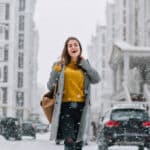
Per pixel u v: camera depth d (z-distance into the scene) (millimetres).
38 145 21609
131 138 16109
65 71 6297
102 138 16688
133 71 45500
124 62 39062
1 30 81875
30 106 102500
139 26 67250
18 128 34500
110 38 104000
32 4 102312
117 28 87000
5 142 23781
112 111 16750
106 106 43000
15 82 85938
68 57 6438
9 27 82125
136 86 44031
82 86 6348
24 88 93875
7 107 81125
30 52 100562
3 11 82188
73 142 6277
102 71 131125
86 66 6359
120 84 42844
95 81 6410
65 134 6238
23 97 93750
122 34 84500
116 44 40438
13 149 16906
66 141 6246
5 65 81625
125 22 84562
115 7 92812
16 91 91688
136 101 37844
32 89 118312
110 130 16250
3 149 16609
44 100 6301
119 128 16188
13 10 82438
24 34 94812
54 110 6211
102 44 133500
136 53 39156
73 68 6402
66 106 6277
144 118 16422
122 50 38938
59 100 6199
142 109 16750
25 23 95000
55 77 6312
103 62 132125
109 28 105000
